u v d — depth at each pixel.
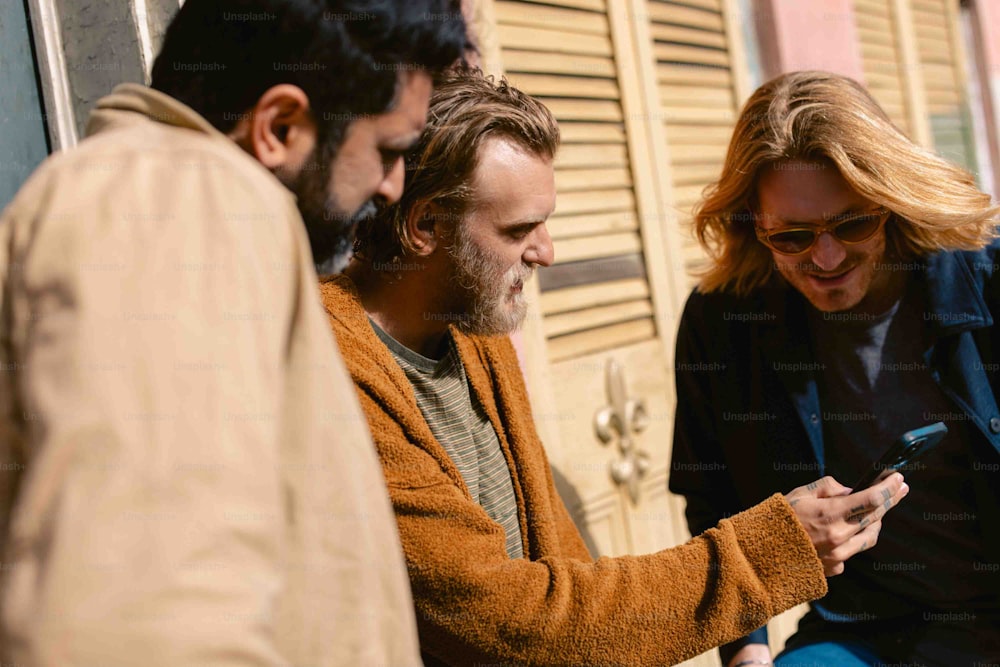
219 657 0.56
